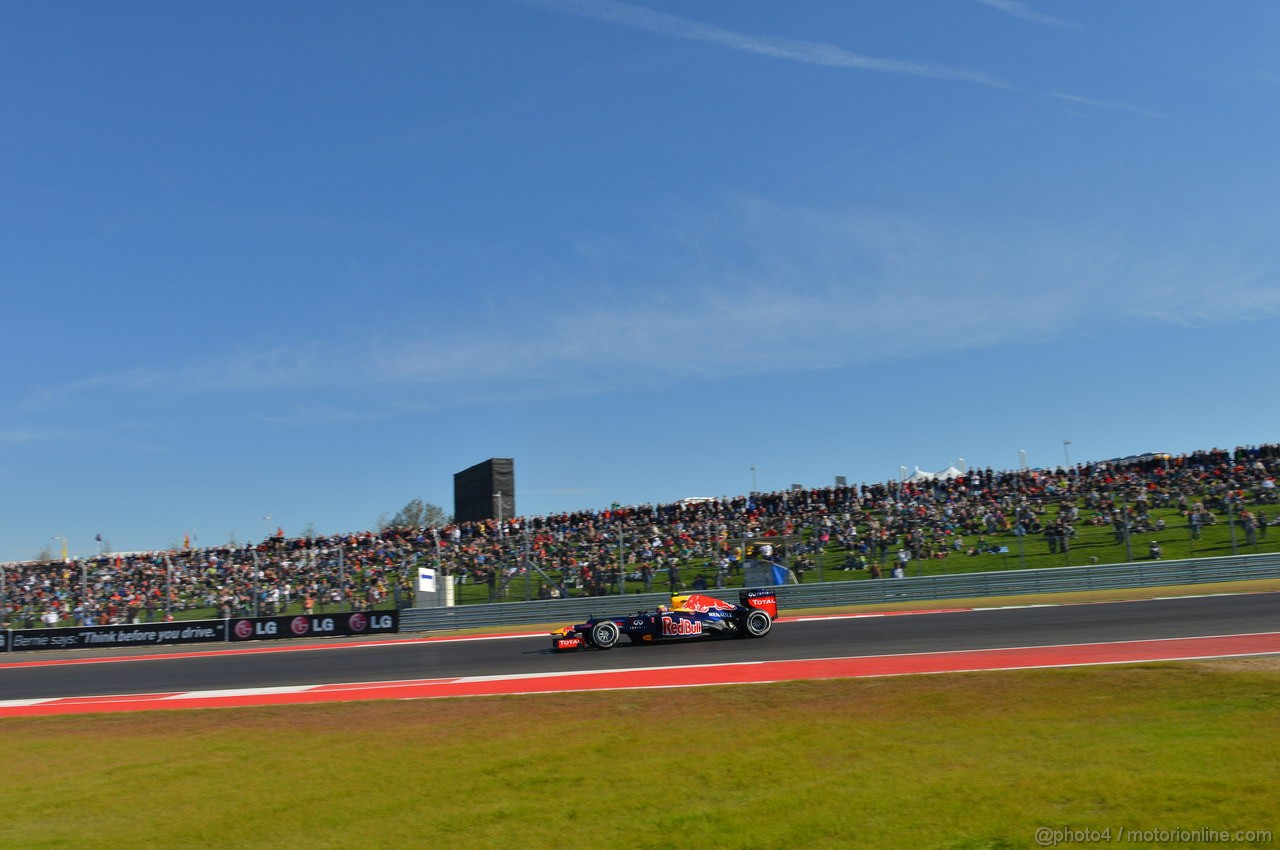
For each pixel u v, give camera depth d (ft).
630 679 47.65
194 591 115.44
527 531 108.17
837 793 24.94
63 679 67.82
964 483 125.39
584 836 23.36
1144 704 33.22
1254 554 88.07
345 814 26.63
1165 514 105.40
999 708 34.35
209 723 42.96
